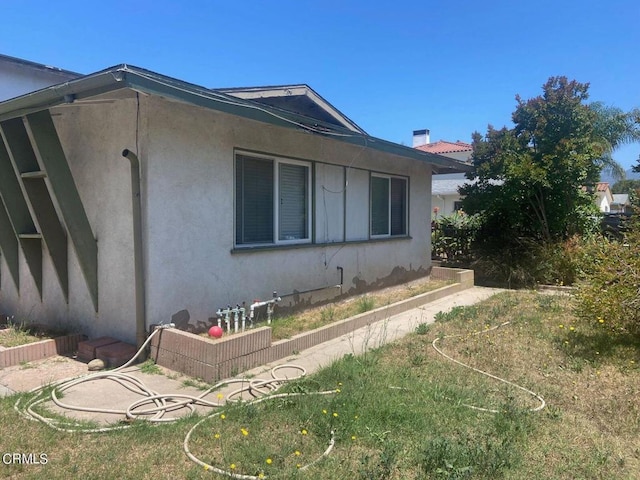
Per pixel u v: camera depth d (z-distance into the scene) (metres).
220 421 3.63
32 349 5.32
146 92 4.41
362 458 3.05
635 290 5.53
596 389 4.45
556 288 10.79
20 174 5.76
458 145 26.95
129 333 5.46
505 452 3.11
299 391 4.12
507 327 6.65
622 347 5.55
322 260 8.08
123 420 3.71
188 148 5.64
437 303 9.04
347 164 8.66
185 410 3.98
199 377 4.73
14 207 6.31
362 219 9.16
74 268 6.12
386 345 5.93
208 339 4.84
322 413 3.69
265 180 6.98
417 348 5.74
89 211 5.86
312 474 2.91
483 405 4.02
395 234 10.42
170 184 5.44
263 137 6.74
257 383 4.49
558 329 6.45
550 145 11.64
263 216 6.96
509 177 11.80
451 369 4.97
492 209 12.41
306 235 7.81
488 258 12.49
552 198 11.99
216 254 6.07
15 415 3.73
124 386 4.52
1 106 5.34
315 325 6.73
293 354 5.66
